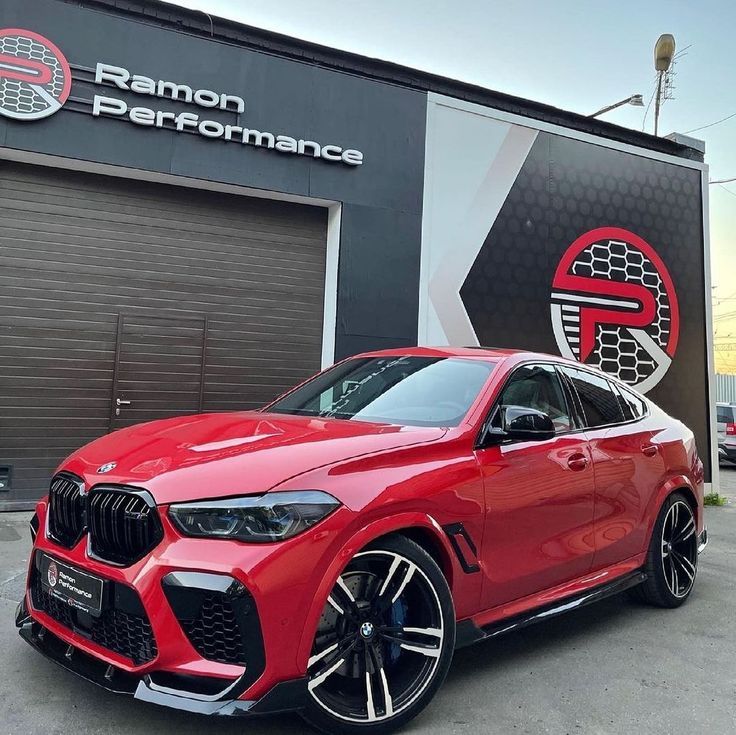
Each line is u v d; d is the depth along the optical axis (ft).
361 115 26.68
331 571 8.02
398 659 8.93
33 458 22.52
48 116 21.88
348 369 13.97
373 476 8.79
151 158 23.25
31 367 22.59
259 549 7.69
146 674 7.70
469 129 28.99
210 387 25.09
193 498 7.89
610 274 32.42
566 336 30.96
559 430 12.23
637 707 9.89
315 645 8.10
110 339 23.66
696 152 35.96
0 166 22.43
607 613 14.33
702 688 10.66
